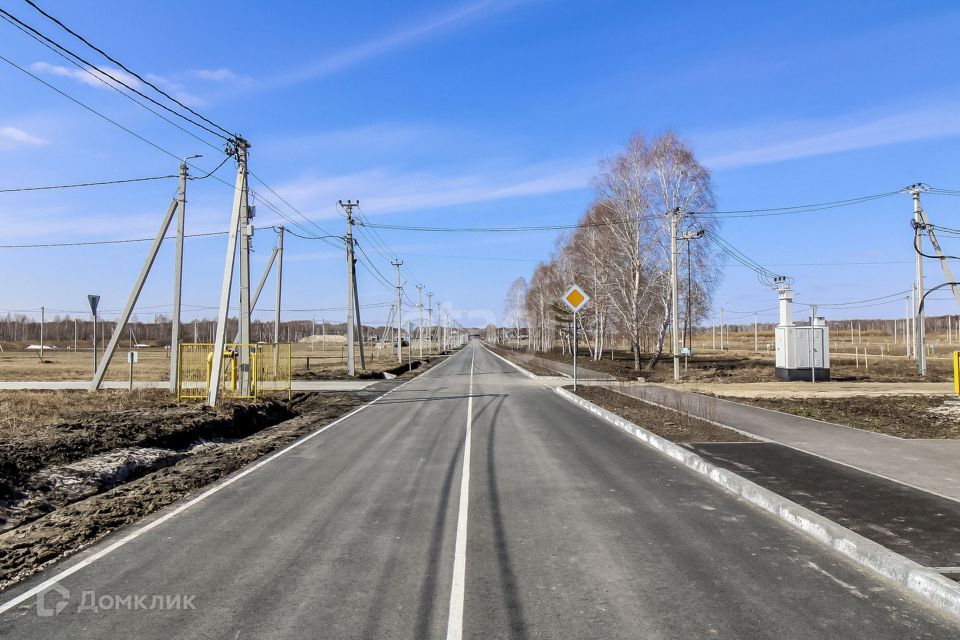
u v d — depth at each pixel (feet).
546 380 101.40
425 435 42.11
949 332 288.71
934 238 99.19
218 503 23.95
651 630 12.64
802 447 34.32
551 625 12.90
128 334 402.31
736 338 460.55
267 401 64.39
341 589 15.01
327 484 27.22
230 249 57.82
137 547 18.56
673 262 95.81
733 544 18.34
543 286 256.93
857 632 12.51
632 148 121.80
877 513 20.56
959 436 38.68
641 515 21.58
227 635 12.56
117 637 12.55
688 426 42.88
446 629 12.73
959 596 13.44
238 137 57.57
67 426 40.57
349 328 115.14
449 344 482.69
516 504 23.21
